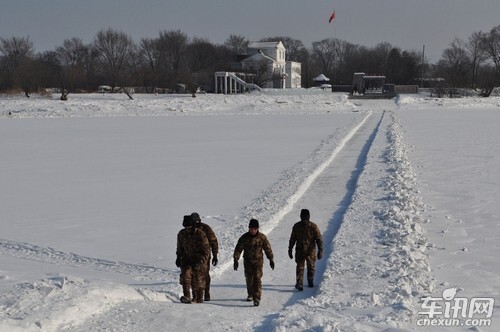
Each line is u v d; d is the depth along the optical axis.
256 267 10.38
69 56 164.25
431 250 13.09
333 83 155.88
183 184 22.84
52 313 8.00
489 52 146.62
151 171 26.30
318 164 26.31
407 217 15.70
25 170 27.23
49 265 12.78
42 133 45.53
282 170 25.38
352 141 37.25
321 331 7.26
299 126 48.75
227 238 14.43
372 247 13.02
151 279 11.72
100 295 9.07
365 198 18.53
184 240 10.35
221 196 20.20
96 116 64.88
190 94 103.50
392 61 148.50
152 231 15.77
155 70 127.62
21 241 14.92
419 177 22.98
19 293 8.99
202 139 39.47
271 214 16.80
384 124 48.94
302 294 10.87
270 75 116.62
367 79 113.56
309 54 194.50
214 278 12.02
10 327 7.33
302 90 101.00
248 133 43.19
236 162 28.33
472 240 13.95
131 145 36.69
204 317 8.44
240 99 77.38
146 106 71.62
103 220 17.14
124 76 122.38
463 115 62.25
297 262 11.25
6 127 51.38
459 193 19.67
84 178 24.77
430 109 74.75
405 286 10.04
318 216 17.06
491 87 107.88
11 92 106.38
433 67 179.88
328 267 11.72
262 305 10.24
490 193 19.58
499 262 12.11
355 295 9.81
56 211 18.47
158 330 7.79
